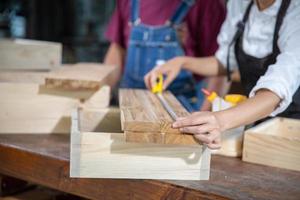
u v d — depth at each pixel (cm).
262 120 138
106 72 158
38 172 115
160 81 150
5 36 357
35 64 178
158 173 101
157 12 203
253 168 115
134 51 209
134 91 146
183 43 204
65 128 144
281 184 101
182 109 113
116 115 131
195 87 211
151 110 109
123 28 224
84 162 101
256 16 135
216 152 129
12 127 140
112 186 102
